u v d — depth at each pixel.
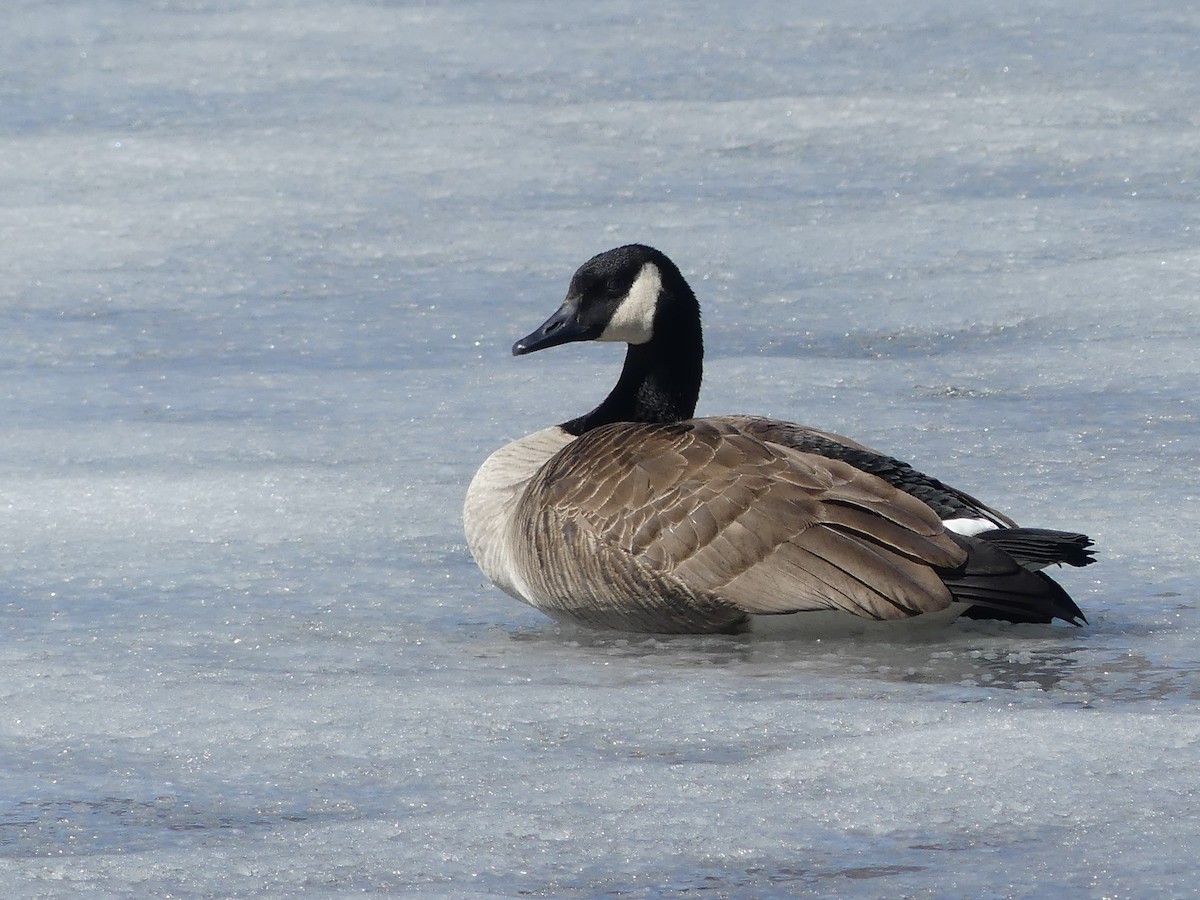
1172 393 14.99
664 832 7.08
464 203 22.38
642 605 9.50
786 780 7.53
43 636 9.98
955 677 8.90
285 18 34.00
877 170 23.31
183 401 15.66
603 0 34.94
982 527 9.22
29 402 15.66
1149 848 6.84
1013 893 6.50
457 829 7.13
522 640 9.88
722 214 21.56
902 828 7.07
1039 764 7.60
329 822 7.24
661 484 9.45
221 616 10.38
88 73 30.00
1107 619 9.88
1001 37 30.34
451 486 13.16
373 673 9.23
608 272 11.02
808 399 15.15
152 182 23.62
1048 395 15.15
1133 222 20.50
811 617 9.38
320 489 13.09
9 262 20.28
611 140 25.11
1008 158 23.52
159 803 7.48
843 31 31.45
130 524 12.32
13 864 6.86
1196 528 11.50
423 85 28.62
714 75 28.61
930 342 16.97
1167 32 30.25
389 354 17.11
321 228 21.45
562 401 15.51
